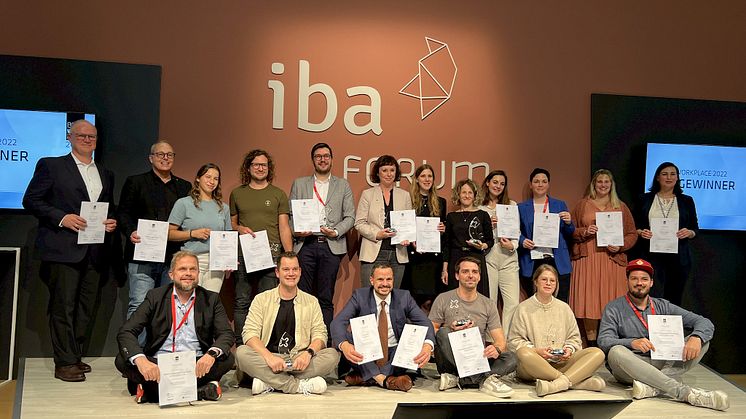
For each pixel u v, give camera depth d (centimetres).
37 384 444
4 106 528
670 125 609
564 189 597
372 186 575
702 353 461
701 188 599
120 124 544
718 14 615
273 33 567
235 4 562
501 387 433
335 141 573
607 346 465
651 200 580
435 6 588
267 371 424
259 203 513
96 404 396
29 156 526
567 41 602
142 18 550
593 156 598
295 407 395
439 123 585
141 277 483
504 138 592
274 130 566
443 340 457
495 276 549
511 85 595
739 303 605
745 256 609
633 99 605
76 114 533
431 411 265
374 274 459
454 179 584
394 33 582
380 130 577
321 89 571
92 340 533
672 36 616
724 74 616
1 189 522
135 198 495
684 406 421
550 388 434
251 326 441
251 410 388
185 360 393
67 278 460
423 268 540
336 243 528
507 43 595
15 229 528
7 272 478
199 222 490
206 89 558
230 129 560
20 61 531
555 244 546
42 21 538
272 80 566
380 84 579
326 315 526
